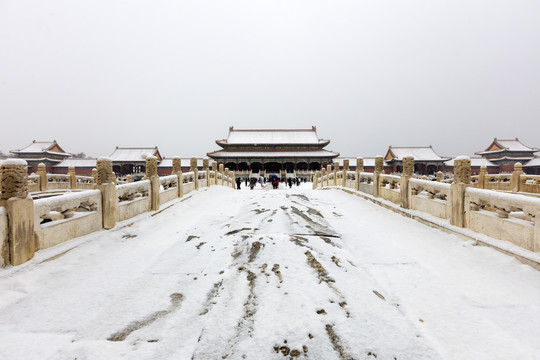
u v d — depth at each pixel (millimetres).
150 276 3965
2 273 3689
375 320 2602
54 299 3453
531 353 2570
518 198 4512
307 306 2760
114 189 6395
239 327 2553
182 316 2961
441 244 5547
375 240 5871
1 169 3910
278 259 3842
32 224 4195
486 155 69438
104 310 3146
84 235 5516
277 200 8781
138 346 2557
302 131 70250
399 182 9086
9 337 2742
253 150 65062
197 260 4445
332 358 2182
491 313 3199
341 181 16312
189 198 11750
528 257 4148
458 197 5977
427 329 2928
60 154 65438
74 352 2486
